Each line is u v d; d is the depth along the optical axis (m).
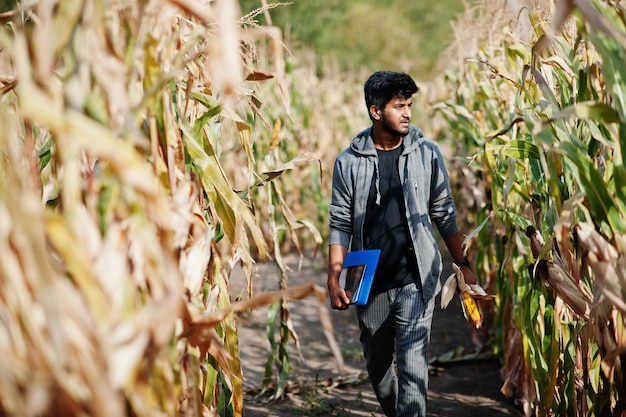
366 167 3.27
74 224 1.60
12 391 1.40
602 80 2.39
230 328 2.47
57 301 1.45
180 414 2.02
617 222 2.06
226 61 1.49
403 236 3.24
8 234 1.44
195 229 2.12
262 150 7.52
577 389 2.77
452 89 6.16
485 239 4.72
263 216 8.19
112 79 1.72
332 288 3.24
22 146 2.21
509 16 4.16
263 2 1.92
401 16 23.84
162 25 1.94
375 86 3.18
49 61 1.56
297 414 4.17
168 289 1.61
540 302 3.00
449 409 4.13
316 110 9.41
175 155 2.13
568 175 2.52
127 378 1.63
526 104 3.44
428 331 3.23
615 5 2.10
